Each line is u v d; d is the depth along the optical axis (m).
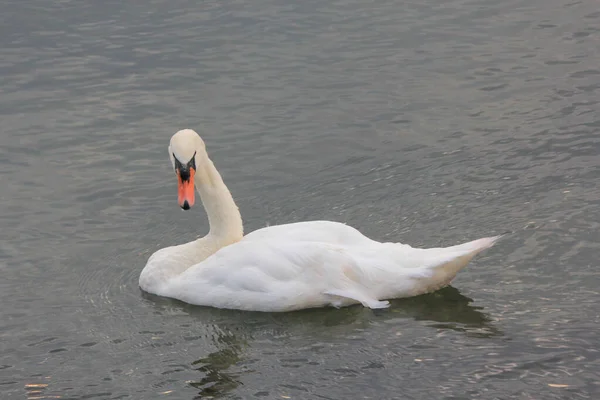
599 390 11.02
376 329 12.77
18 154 19.19
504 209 15.76
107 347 13.02
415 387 11.38
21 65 22.81
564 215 15.20
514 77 21.11
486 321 12.69
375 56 22.50
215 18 24.66
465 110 19.88
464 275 13.91
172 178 18.23
